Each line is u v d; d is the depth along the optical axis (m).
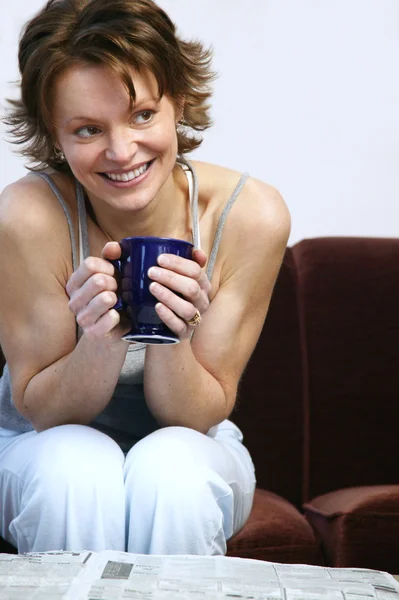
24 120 1.39
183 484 1.14
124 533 1.16
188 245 1.11
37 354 1.38
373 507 1.63
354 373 2.00
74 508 1.13
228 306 1.42
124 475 1.19
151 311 1.09
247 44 2.30
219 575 0.94
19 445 1.28
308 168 2.32
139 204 1.25
